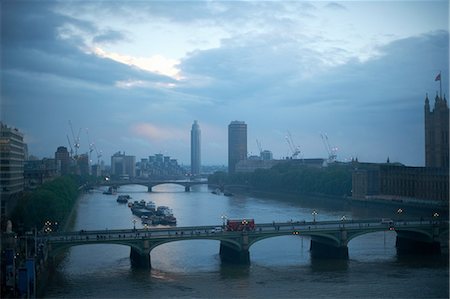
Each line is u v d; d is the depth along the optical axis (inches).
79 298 6707.7
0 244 6993.1
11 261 6742.1
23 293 6535.4
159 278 7711.6
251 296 6791.3
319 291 7007.9
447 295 6771.7
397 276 7795.3
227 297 6737.2
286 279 7632.9
